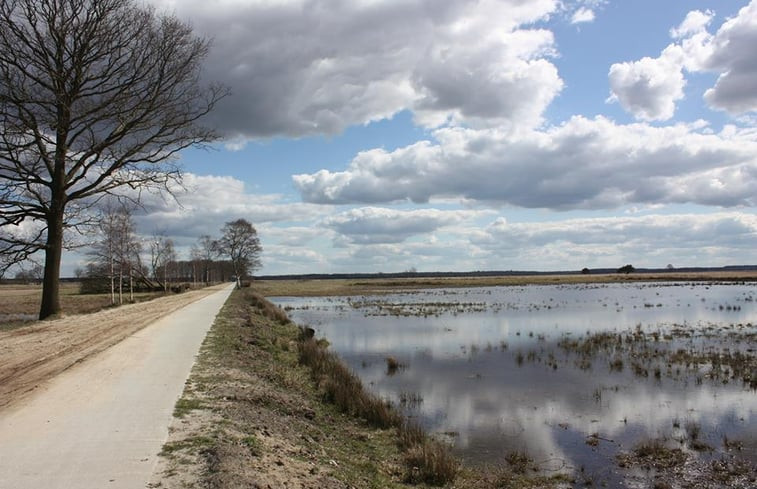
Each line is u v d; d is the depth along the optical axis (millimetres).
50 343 15500
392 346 22297
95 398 8836
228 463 5828
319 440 8680
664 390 14070
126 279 57906
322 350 17641
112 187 24047
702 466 9039
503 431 10867
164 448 6340
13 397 8898
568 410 12375
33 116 20625
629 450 9797
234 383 10531
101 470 5613
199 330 19219
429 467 8039
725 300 48719
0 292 66000
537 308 41875
